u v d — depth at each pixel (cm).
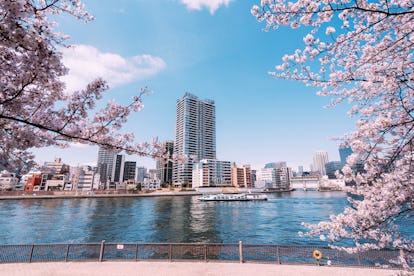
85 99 491
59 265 1156
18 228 3109
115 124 579
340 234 420
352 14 425
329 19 431
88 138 525
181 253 1363
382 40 466
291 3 416
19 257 1229
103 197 10462
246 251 1271
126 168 18362
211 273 1052
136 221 3759
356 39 498
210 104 19050
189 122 17112
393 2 419
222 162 15525
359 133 455
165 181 18375
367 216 402
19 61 369
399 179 394
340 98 583
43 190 9962
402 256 446
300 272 1043
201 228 3158
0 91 384
